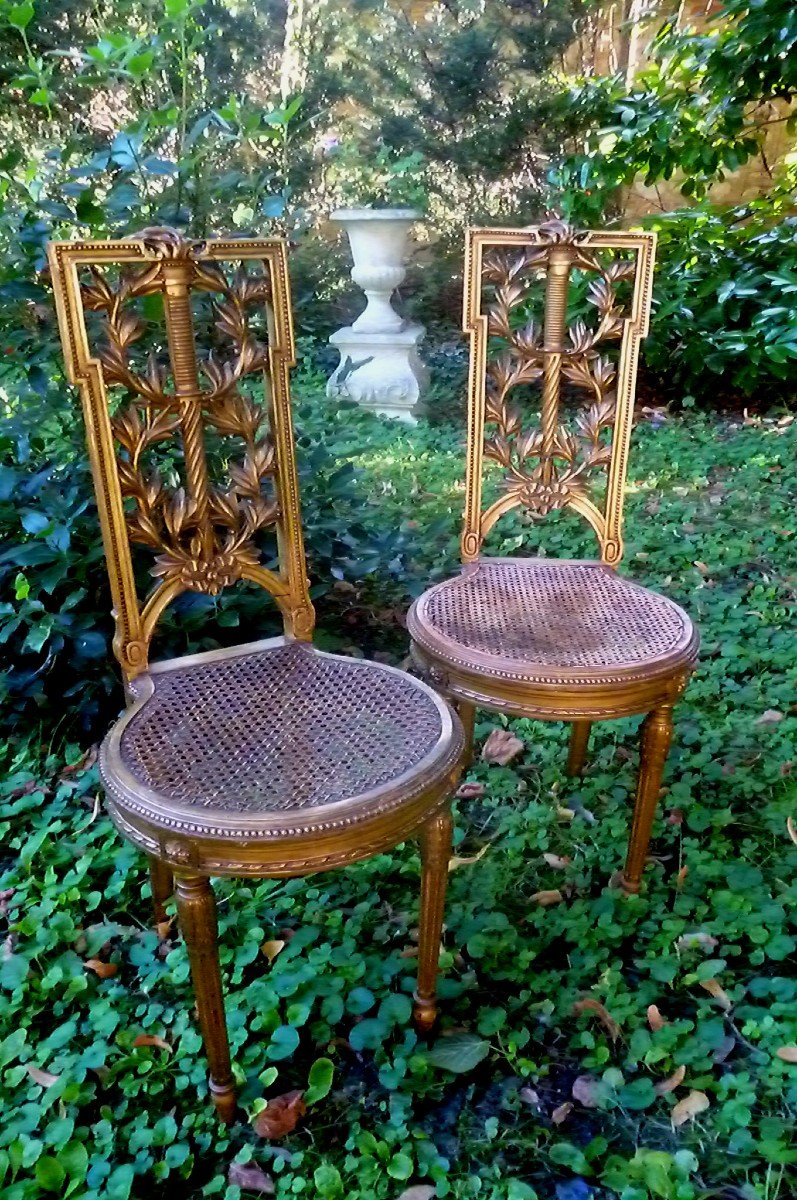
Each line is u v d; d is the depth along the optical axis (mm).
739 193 5691
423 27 5902
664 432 4160
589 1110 1272
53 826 1791
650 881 1679
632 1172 1163
